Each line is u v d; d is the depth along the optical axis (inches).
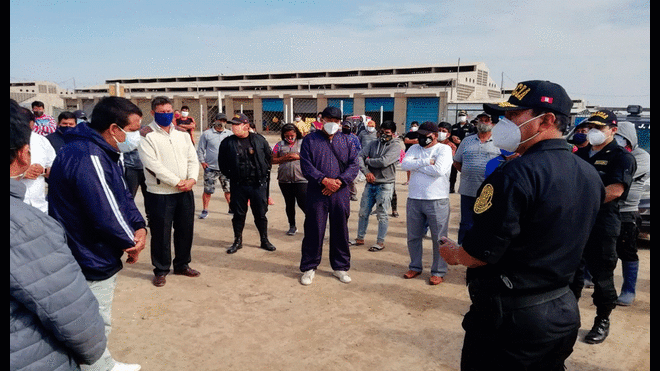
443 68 1900.8
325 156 159.9
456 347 123.0
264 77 2223.2
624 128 140.5
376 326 134.1
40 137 144.3
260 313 141.3
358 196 342.3
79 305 52.0
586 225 65.2
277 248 210.2
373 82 1737.2
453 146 319.6
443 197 164.6
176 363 112.3
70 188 88.8
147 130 159.3
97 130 94.5
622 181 119.4
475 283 69.3
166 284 163.6
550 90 66.0
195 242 217.5
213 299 151.3
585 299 156.2
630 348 123.5
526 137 67.9
